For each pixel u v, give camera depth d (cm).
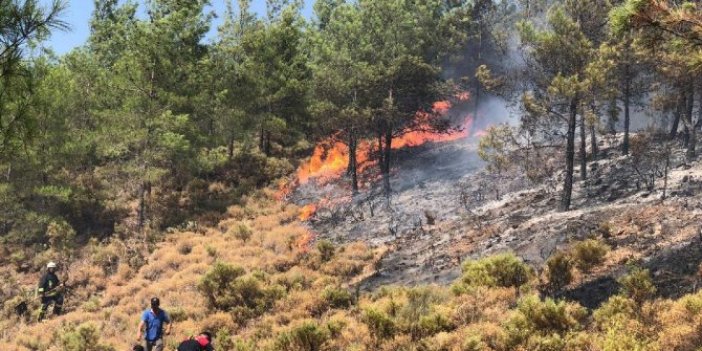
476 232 2066
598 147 2906
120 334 1513
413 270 1798
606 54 2048
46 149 2462
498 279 1284
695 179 1975
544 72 2172
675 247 1249
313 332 1070
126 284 2094
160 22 2877
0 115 672
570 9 2191
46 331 1650
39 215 2595
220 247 2367
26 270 2350
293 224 2775
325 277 1836
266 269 2059
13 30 637
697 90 2495
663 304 887
